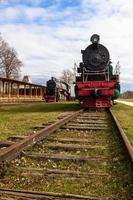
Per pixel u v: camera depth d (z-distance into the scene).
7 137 8.88
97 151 7.01
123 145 7.32
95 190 4.54
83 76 21.14
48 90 49.28
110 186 4.70
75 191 4.50
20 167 5.61
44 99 51.81
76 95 21.27
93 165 5.85
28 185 4.75
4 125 11.80
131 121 13.84
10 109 22.52
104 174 5.22
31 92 49.12
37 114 17.44
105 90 20.12
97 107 21.05
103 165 5.84
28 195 4.25
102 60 21.12
